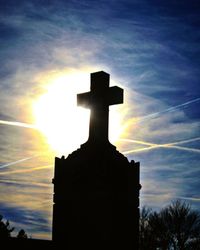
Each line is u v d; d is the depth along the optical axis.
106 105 18.20
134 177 17.39
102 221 16.34
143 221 42.09
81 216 16.64
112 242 16.33
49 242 21.41
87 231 16.44
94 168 16.72
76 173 17.05
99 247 16.19
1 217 36.62
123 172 17.12
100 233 16.28
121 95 18.30
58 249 16.78
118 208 16.70
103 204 16.44
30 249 20.77
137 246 17.00
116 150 17.53
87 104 18.58
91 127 17.94
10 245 20.77
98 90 18.38
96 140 17.48
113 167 16.86
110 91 18.30
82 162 17.03
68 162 17.33
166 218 41.25
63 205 17.05
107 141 17.70
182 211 41.03
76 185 16.94
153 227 41.34
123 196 16.92
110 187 16.59
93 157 16.92
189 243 40.53
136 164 17.56
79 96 18.88
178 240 40.56
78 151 17.42
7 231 35.66
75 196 16.88
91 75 18.72
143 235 41.41
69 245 16.59
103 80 18.45
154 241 41.09
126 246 16.67
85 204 16.64
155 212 42.12
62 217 16.97
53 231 17.02
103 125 17.86
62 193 17.14
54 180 17.41
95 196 16.55
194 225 41.00
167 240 40.81
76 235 16.56
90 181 16.70
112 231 16.41
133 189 17.25
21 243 21.05
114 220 16.50
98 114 18.03
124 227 16.75
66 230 16.78
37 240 21.44
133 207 17.16
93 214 16.48
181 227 40.72
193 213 41.34
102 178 16.53
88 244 16.33
